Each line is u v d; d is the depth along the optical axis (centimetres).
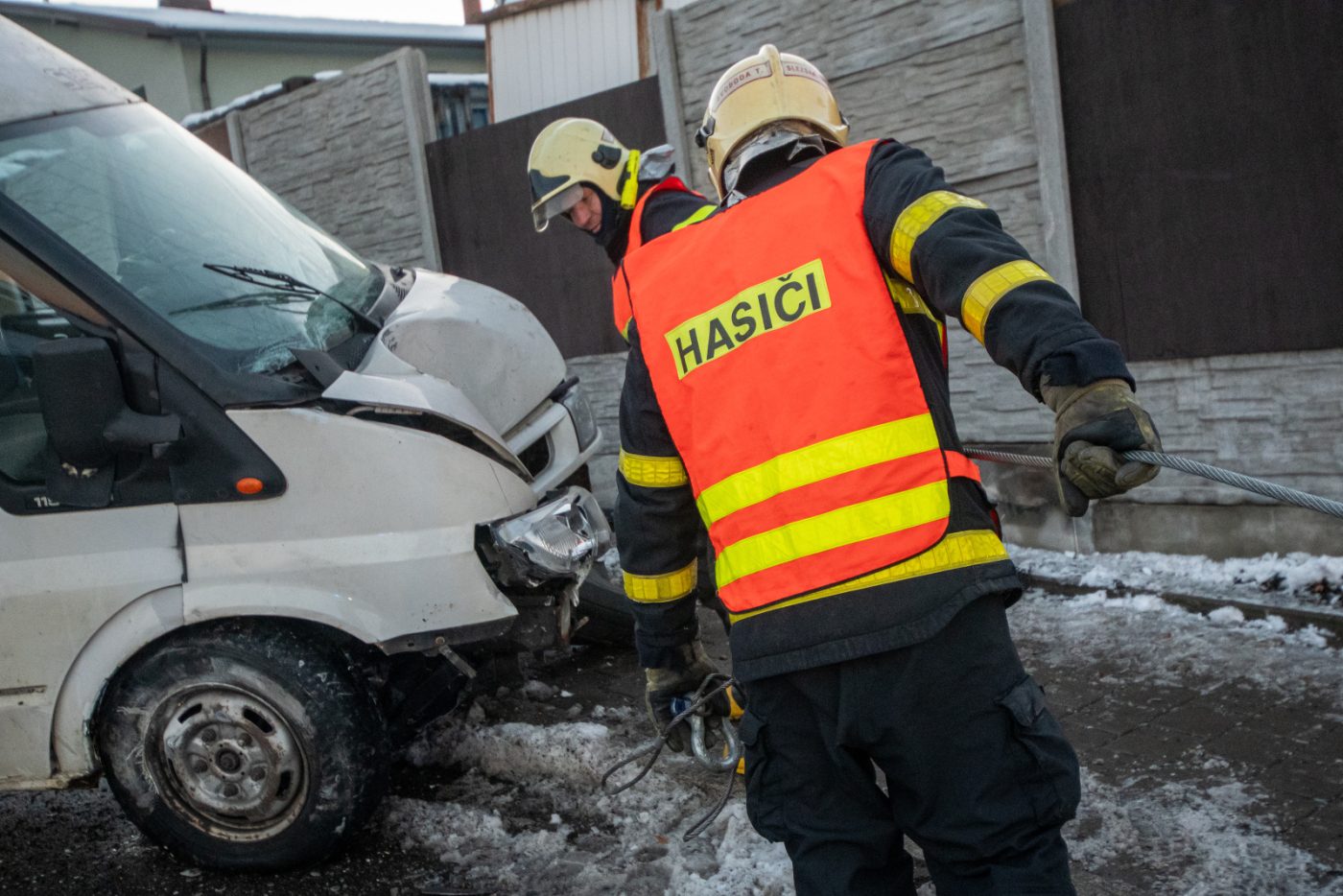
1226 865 258
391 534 287
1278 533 414
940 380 170
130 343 286
